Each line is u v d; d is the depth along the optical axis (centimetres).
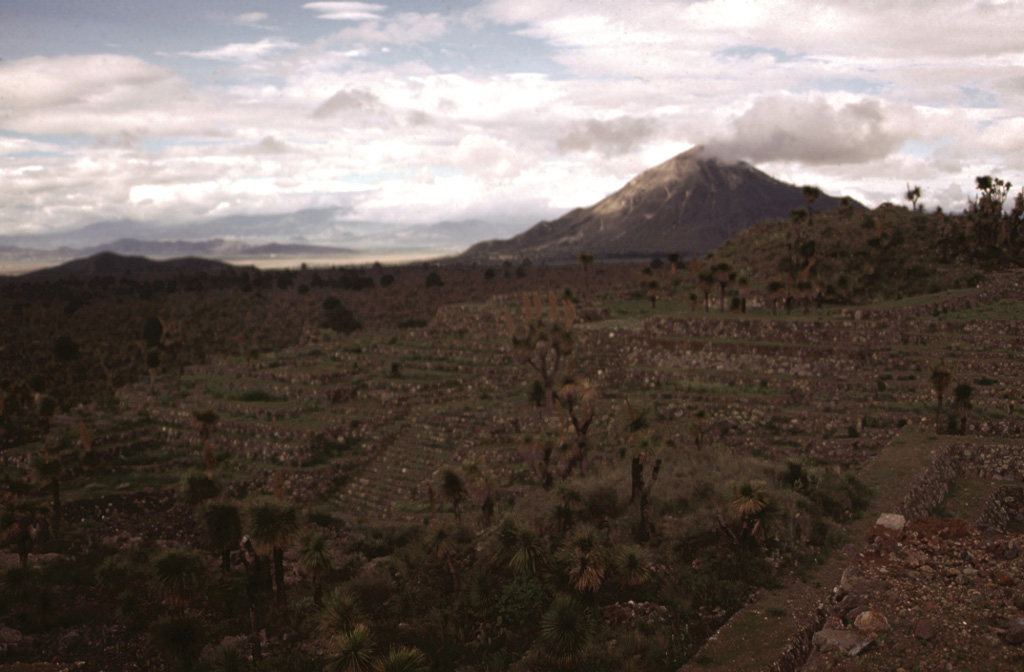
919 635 2306
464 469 4944
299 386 10069
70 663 3531
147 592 4422
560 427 6191
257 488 7769
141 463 8325
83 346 17888
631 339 9312
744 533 3481
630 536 3834
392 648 2766
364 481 7769
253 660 3359
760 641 2716
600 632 3044
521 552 3466
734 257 14662
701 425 6338
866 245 12862
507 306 12962
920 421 6091
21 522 4856
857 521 3831
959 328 8006
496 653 3064
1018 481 5050
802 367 7625
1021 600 2389
